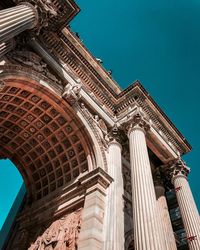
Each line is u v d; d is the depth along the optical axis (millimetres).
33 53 18000
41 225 18688
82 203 16734
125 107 23500
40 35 19219
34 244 17656
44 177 21594
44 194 20828
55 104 18734
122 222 15406
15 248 18922
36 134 20688
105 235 14234
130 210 18953
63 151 20422
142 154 18766
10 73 15375
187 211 20422
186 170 24422
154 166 25344
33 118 19797
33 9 16469
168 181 25219
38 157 21609
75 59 21484
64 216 17391
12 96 17672
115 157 19406
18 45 16984
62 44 20578
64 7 19562
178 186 22688
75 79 20375
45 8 17266
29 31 17469
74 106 19188
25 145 21469
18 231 20578
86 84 22219
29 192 22062
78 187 17516
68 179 19734
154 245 12953
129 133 21109
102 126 21203
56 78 19188
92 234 13898
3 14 13984
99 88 23109
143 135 20797
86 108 20781
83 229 14680
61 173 20453
